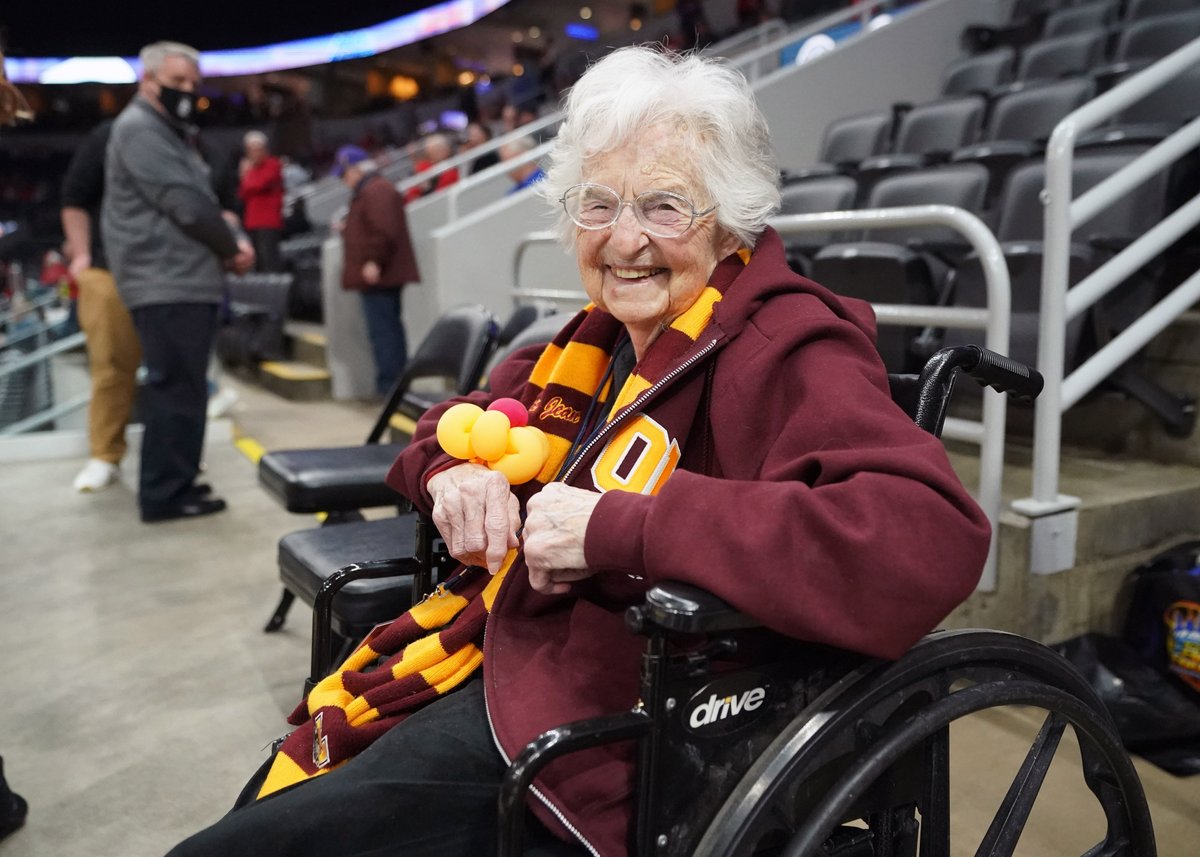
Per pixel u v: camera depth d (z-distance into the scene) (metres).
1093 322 2.32
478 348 2.27
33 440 4.69
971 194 3.12
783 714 0.92
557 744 0.79
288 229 9.19
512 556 1.18
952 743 1.92
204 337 3.57
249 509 3.78
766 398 1.01
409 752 1.03
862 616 0.83
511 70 19.75
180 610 2.77
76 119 20.75
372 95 21.02
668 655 0.84
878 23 6.06
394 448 2.43
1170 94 3.37
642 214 1.06
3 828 1.72
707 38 10.31
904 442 0.90
